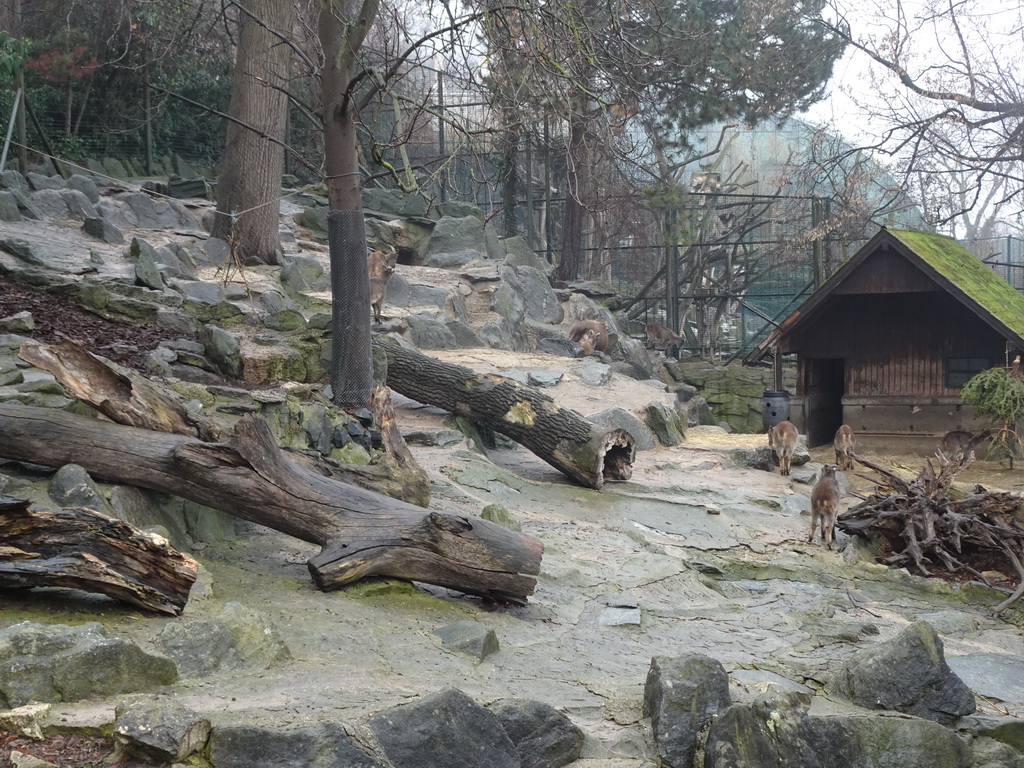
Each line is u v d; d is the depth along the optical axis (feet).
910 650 20.51
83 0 92.58
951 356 62.13
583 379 60.29
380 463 29.53
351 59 39.52
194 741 13.16
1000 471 55.16
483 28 41.06
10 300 41.47
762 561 36.04
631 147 69.10
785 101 87.04
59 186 68.18
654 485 44.88
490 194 119.34
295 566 25.77
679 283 109.60
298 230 81.82
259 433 24.57
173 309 47.11
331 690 16.08
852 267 61.05
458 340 68.90
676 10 82.99
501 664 20.84
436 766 14.25
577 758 16.25
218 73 104.68
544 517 37.68
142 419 25.26
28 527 18.11
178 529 25.62
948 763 17.88
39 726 13.23
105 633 15.89
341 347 41.29
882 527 38.60
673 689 17.12
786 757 16.43
